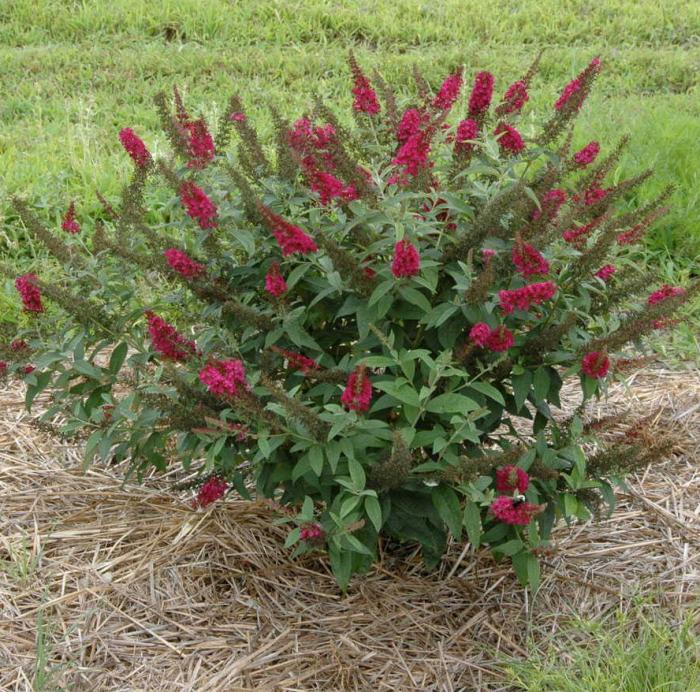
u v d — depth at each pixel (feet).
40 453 12.64
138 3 30.45
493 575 10.66
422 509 9.23
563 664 9.37
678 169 19.66
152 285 10.92
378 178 8.82
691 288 8.98
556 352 9.27
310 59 27.02
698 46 29.63
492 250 8.67
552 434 9.70
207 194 9.70
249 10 30.30
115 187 18.75
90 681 9.11
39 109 23.07
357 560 9.25
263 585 10.39
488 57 27.50
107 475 12.22
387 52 28.27
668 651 9.07
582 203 9.55
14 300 15.17
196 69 26.48
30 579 10.27
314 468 8.45
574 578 10.68
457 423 8.98
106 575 10.38
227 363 8.63
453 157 9.45
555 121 9.88
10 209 17.74
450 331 9.01
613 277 10.21
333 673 9.35
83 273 10.02
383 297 8.64
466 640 9.82
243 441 9.55
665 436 13.35
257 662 9.39
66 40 29.01
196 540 10.89
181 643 9.59
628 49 29.04
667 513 11.82
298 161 8.73
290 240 8.49
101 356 14.78
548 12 31.24
